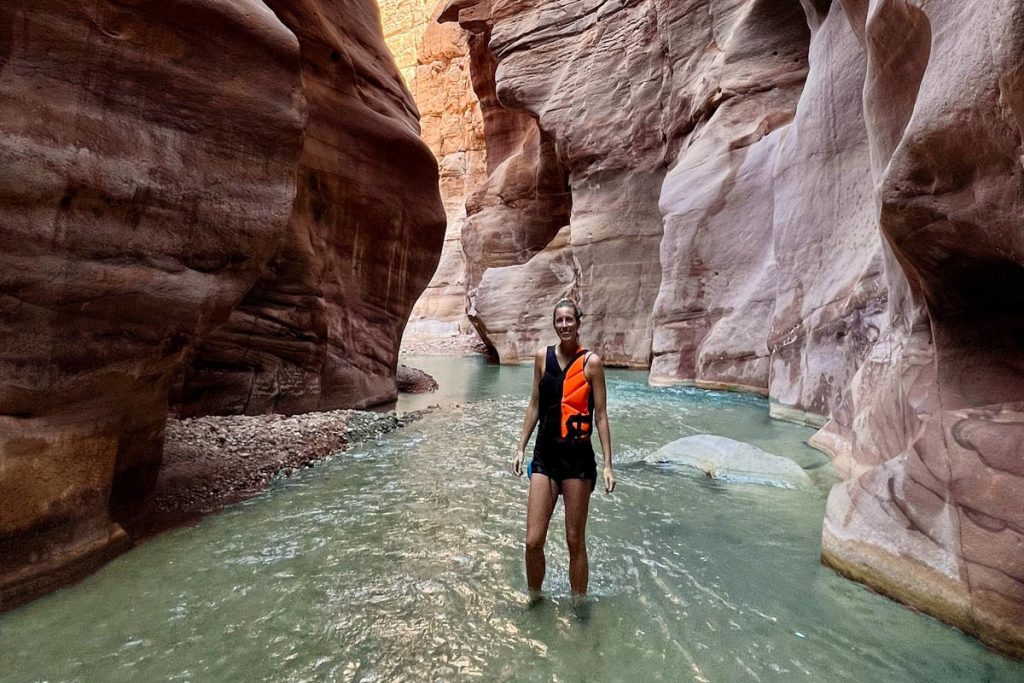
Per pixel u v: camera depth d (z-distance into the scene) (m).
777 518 4.25
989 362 3.32
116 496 3.73
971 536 2.71
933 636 2.57
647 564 3.42
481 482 5.25
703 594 3.03
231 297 4.21
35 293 2.92
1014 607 2.42
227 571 3.30
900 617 2.75
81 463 3.24
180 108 3.74
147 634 2.61
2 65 2.82
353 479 5.35
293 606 2.89
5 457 2.83
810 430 7.75
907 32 3.80
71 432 3.17
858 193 8.21
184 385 6.93
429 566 3.39
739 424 8.30
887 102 4.63
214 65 3.95
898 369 4.80
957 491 2.89
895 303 5.60
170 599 2.96
